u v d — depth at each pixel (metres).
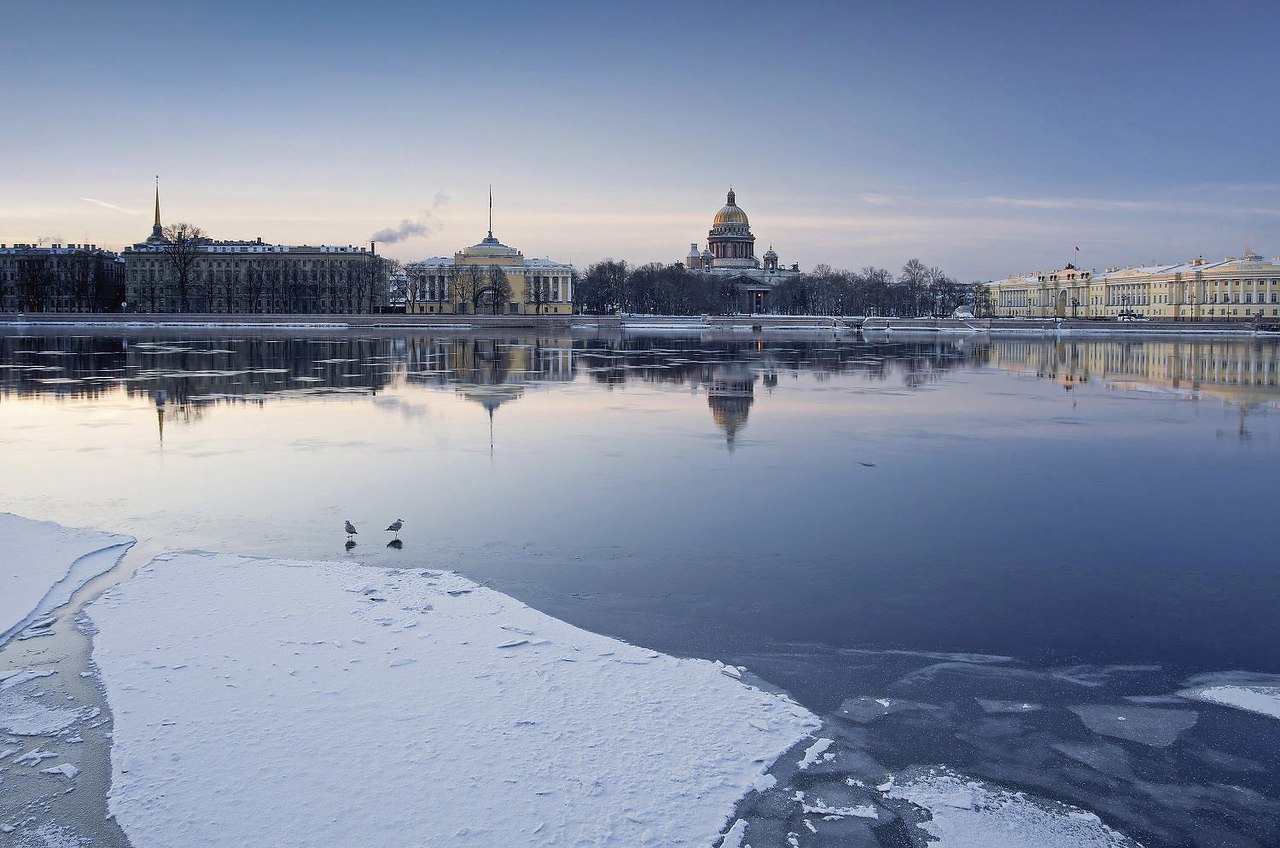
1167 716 17.11
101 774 14.83
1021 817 14.23
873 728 16.53
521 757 15.12
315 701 16.72
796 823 13.93
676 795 14.38
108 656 18.44
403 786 14.37
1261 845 13.70
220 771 14.72
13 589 22.25
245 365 84.38
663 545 26.47
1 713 16.53
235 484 33.75
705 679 17.89
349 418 50.25
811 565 24.91
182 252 191.38
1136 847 13.62
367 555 25.34
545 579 23.58
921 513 30.28
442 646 19.02
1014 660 19.23
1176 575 24.38
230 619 20.23
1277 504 31.81
